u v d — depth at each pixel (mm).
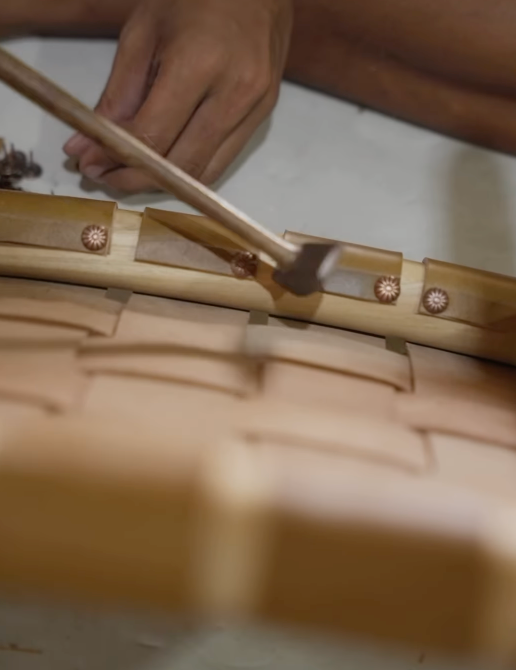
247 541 387
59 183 624
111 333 458
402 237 638
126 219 488
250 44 605
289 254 460
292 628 391
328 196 646
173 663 450
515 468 434
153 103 593
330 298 487
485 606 388
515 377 489
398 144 674
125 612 416
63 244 482
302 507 393
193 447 402
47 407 413
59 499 385
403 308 490
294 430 423
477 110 656
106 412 415
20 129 636
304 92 684
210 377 443
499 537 395
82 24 665
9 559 380
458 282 492
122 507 386
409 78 657
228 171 646
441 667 440
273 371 452
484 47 628
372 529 392
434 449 433
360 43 650
